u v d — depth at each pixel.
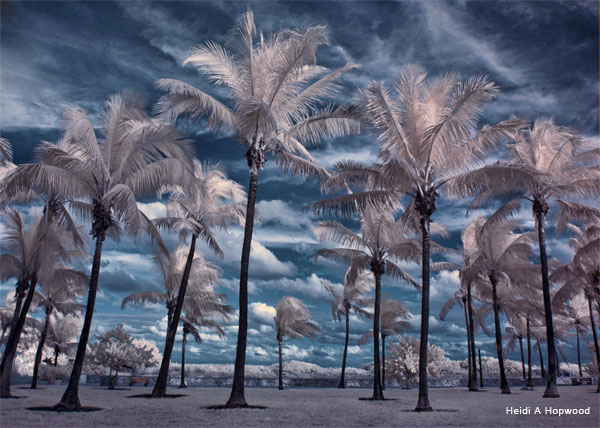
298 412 11.93
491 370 47.22
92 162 14.23
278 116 15.41
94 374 33.97
